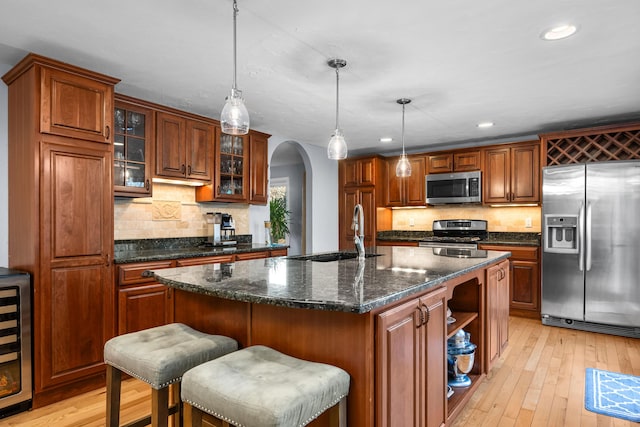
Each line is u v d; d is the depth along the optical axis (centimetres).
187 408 128
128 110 317
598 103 344
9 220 260
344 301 124
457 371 243
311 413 116
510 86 302
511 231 495
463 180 492
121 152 312
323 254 293
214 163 387
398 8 193
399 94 322
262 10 195
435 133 466
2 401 219
